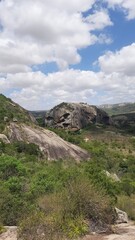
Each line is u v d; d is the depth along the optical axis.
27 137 73.25
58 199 14.70
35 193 20.28
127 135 145.50
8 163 31.77
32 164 45.66
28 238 11.90
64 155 71.19
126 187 33.03
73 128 147.12
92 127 155.62
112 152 96.88
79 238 12.72
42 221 12.27
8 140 66.44
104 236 13.23
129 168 74.19
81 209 14.05
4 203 15.85
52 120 152.25
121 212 17.33
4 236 12.89
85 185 14.80
